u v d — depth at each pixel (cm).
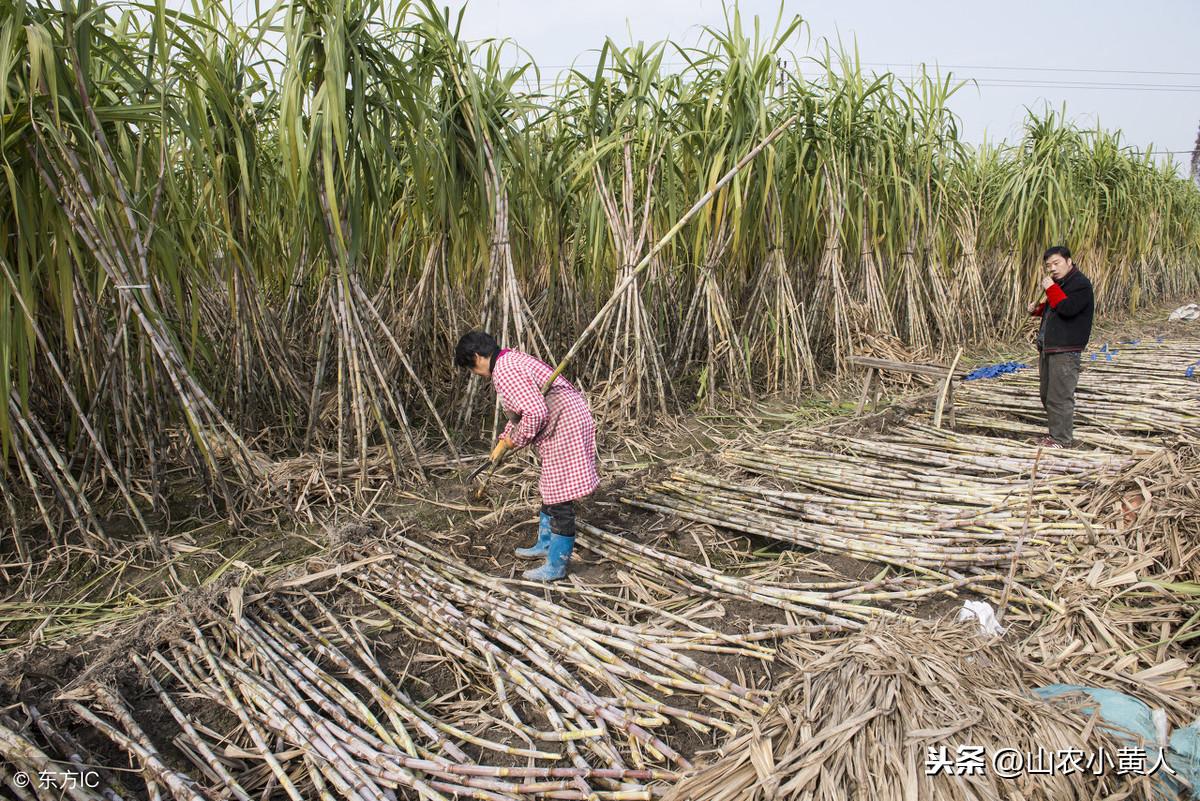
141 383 352
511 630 259
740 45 495
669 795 183
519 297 435
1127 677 219
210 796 191
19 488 353
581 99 525
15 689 223
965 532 326
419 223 460
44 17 270
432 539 335
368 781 195
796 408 552
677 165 547
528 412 282
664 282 564
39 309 348
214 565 307
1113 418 503
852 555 319
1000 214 856
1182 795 182
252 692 226
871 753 185
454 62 396
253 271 398
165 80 293
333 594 291
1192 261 1427
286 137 325
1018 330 858
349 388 396
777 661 251
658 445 464
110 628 259
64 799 186
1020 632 265
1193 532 284
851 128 629
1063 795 176
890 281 693
